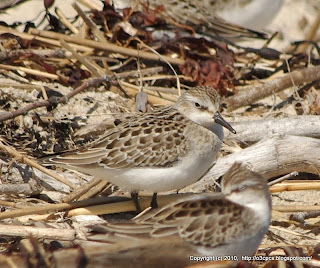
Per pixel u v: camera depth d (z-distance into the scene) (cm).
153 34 1662
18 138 1319
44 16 1692
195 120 1186
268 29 2006
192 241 949
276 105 1538
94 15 1644
